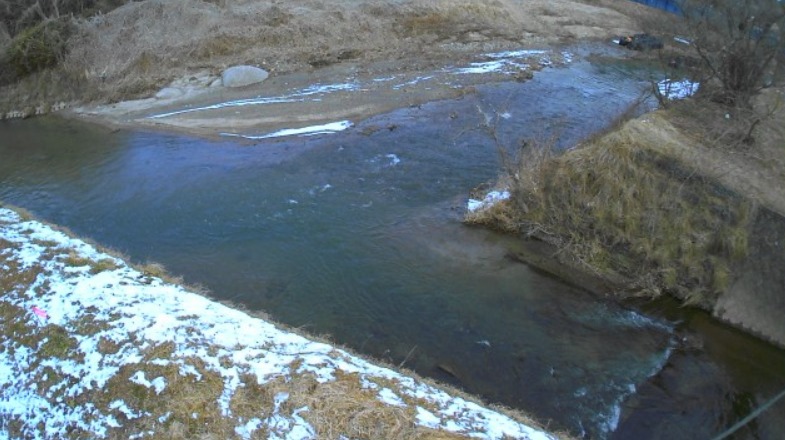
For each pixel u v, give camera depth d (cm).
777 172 1202
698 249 1084
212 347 752
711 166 1189
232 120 1867
